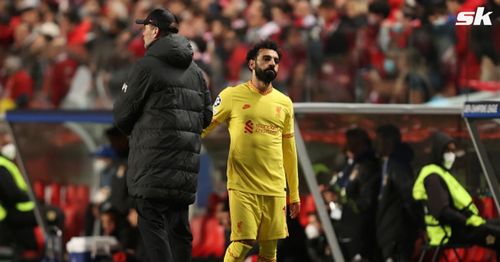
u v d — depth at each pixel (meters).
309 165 41.31
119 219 45.72
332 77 48.44
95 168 52.75
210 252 48.34
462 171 40.53
